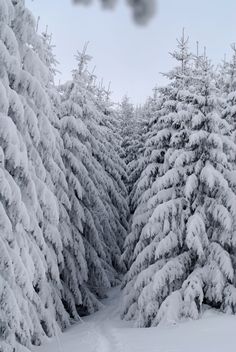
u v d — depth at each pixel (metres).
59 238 16.33
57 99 20.17
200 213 17.48
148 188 20.88
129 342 13.55
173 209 17.53
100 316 20.88
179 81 20.66
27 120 11.69
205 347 11.66
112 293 26.72
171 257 18.33
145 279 18.02
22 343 11.56
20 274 10.05
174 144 19.05
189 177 17.30
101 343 13.71
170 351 11.64
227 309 16.17
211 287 16.72
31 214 12.19
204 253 17.23
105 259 25.50
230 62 26.31
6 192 9.59
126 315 19.08
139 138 36.03
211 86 18.47
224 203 17.50
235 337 12.41
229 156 18.39
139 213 20.58
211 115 17.84
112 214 26.95
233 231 17.17
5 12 10.02
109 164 28.45
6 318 9.77
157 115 21.39
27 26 11.65
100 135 26.64
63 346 13.86
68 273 20.31
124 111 44.09
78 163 21.03
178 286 17.70
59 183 18.67
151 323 17.16
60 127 19.03
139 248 19.66
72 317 21.22
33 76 11.95
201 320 15.62
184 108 19.09
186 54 21.38
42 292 16.19
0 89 9.80
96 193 22.03
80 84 23.64
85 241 22.69
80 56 23.52
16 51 10.41
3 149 10.20
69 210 20.58
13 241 10.43
